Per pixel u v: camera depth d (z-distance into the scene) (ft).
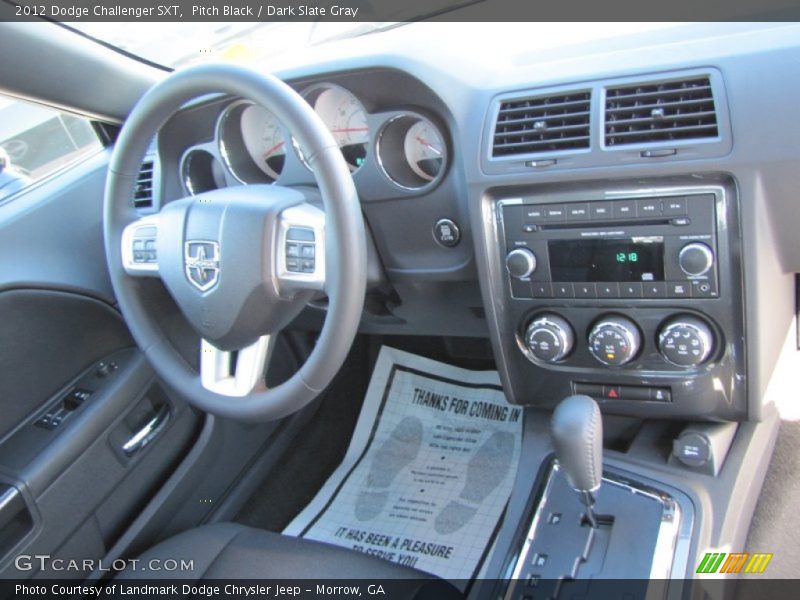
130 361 4.76
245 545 3.84
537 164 3.51
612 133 3.36
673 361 3.56
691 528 3.46
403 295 4.77
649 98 3.32
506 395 4.21
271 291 3.27
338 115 4.32
